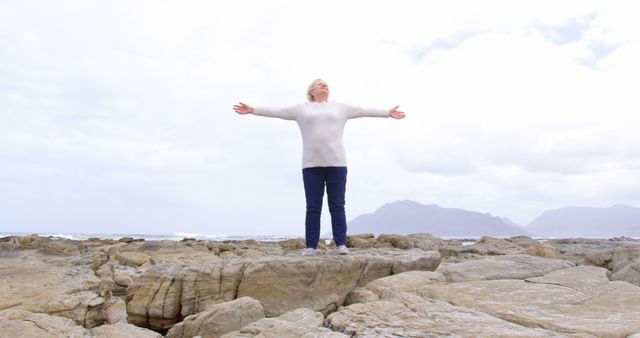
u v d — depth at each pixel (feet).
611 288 17.22
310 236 22.97
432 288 17.98
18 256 29.99
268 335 12.83
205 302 18.54
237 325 15.10
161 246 46.06
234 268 18.95
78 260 27.32
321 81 23.86
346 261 20.18
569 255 34.37
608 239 60.39
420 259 23.08
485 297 16.61
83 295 18.30
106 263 28.63
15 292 18.45
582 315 14.16
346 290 20.31
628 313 14.23
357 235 54.29
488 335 12.23
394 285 19.31
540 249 33.73
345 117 23.93
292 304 18.95
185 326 15.29
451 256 40.01
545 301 15.93
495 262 22.24
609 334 12.26
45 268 23.54
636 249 25.96
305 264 19.29
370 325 13.41
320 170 23.13
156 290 18.94
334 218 23.29
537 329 12.83
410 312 14.57
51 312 16.81
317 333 12.72
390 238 45.85
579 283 18.35
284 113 23.72
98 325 17.80
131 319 19.04
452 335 12.31
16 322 14.39
